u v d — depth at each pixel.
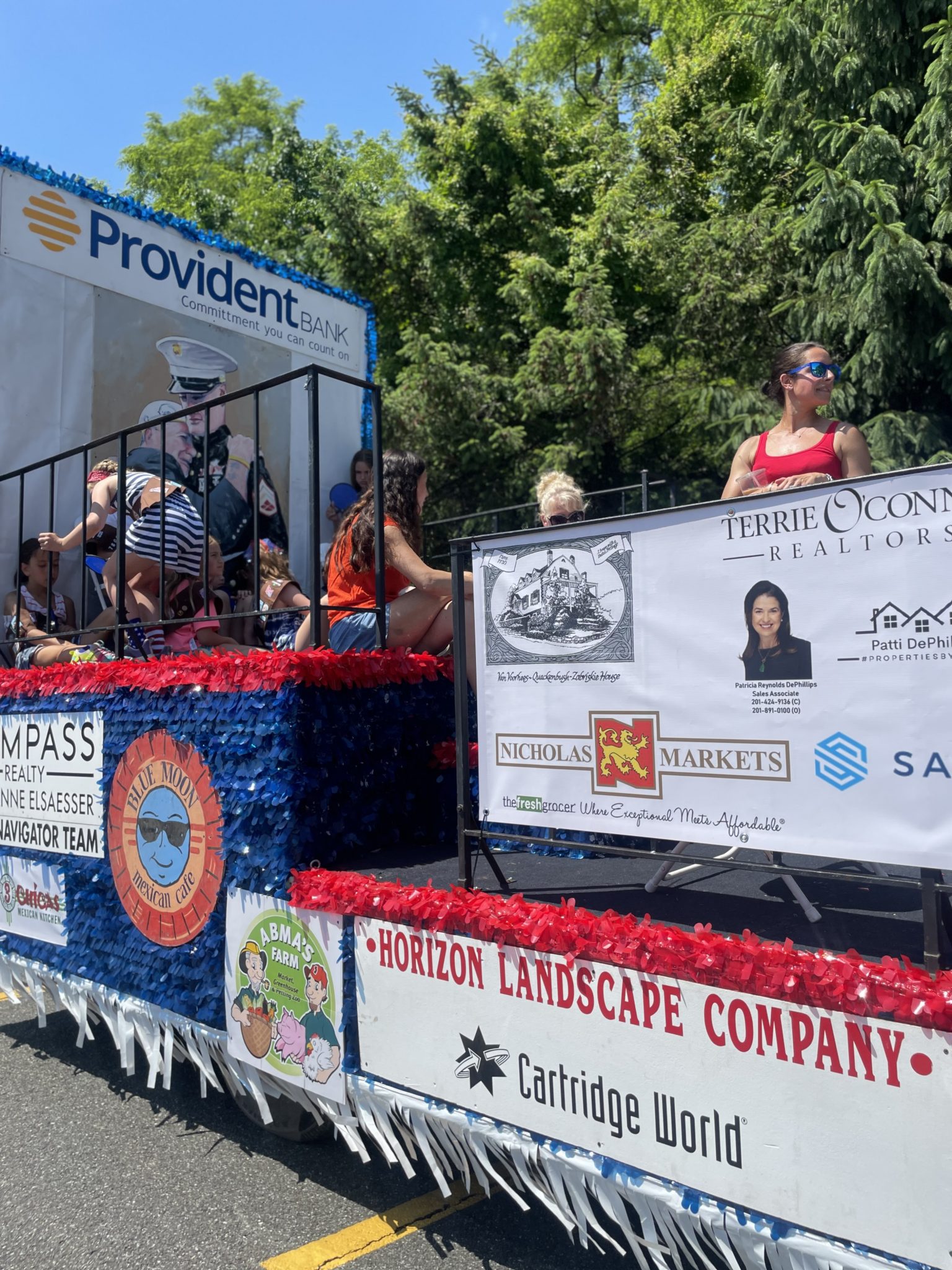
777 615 1.83
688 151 14.62
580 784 2.16
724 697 1.91
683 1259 2.42
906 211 9.39
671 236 13.15
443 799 3.25
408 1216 2.75
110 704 3.35
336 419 6.48
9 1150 3.19
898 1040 1.57
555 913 2.11
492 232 14.55
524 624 2.26
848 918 2.26
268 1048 2.73
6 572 4.63
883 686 1.70
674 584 1.99
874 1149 1.60
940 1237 1.52
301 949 2.63
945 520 1.62
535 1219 2.72
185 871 3.03
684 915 2.32
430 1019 2.32
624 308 13.38
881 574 1.70
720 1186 1.79
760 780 1.86
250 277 5.89
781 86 10.37
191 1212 2.78
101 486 4.30
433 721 3.25
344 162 20.44
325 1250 2.58
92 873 3.42
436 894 2.33
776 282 11.88
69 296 4.92
